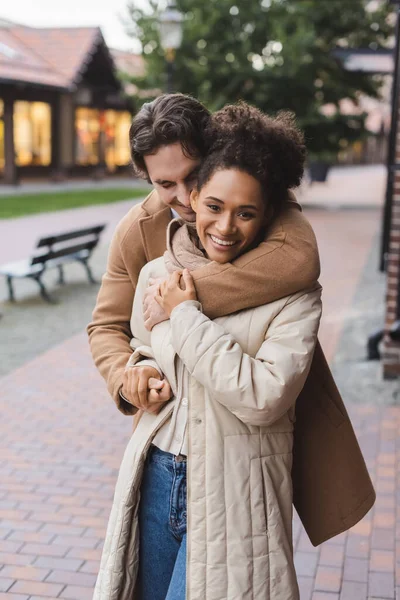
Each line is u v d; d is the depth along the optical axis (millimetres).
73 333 7570
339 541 3535
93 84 33406
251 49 20484
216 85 20797
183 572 1721
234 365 1599
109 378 1904
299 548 3477
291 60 19875
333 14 20844
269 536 1684
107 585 1816
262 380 1603
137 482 1791
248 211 1622
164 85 21109
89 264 11625
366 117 21609
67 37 31109
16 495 4012
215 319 1711
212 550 1662
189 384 1685
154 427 1769
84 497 4008
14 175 27750
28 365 6422
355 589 3152
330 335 7320
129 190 29250
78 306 8805
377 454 4496
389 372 5906
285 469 1733
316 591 3139
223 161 1598
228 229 1628
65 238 9375
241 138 1597
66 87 28906
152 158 1752
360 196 26266
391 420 5074
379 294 9352
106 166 36125
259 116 1645
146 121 1741
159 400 1738
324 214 19891
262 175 1588
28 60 29016
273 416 1623
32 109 30938
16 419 5137
